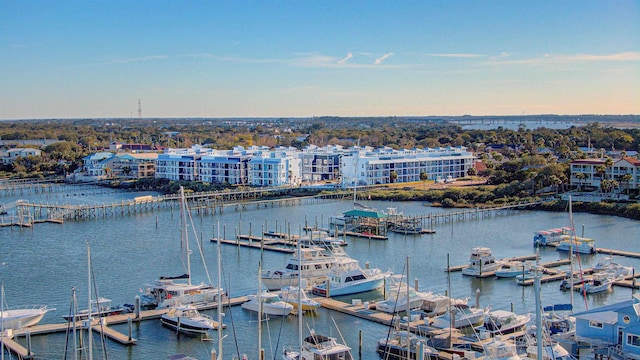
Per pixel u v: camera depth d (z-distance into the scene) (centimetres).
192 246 12769
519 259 11444
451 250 12438
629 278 9912
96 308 7781
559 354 5928
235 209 18425
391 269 10638
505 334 7131
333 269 9456
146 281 9881
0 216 16450
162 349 6975
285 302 8162
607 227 15062
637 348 6012
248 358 6731
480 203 19062
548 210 17775
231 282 9812
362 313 8069
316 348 6341
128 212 17462
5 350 6862
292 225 15475
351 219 14825
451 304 7738
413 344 6600
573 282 9244
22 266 10919
